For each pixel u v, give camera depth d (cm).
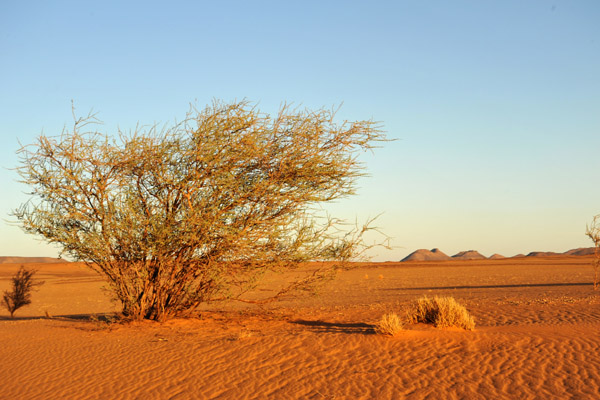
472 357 1021
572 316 1483
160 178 1430
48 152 1447
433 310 1312
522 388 863
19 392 1005
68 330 1566
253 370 1027
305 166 1426
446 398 840
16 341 1446
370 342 1134
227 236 1403
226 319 1591
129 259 1514
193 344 1238
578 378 891
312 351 1106
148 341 1313
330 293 3481
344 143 1454
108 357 1195
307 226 1488
